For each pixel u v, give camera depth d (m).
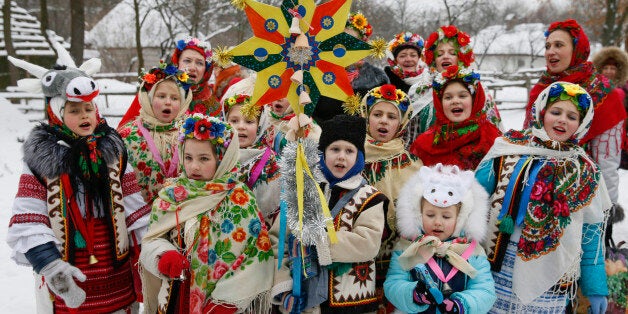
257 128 3.36
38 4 33.62
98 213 2.77
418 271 2.62
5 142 11.84
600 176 2.85
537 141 2.88
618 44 20.56
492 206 2.89
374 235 2.65
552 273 2.74
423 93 4.14
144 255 2.68
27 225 2.60
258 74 2.50
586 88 3.61
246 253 2.68
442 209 2.72
